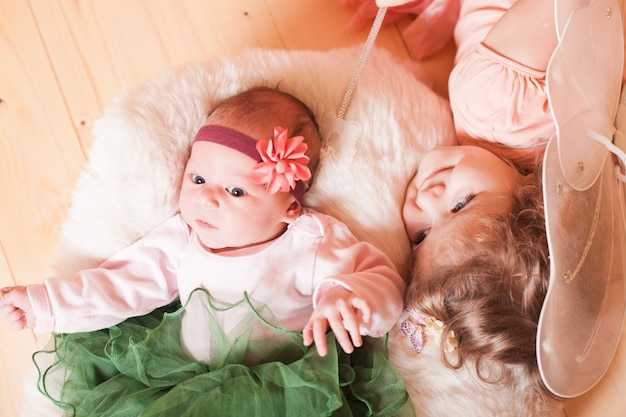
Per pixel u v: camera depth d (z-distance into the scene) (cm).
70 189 131
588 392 115
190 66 115
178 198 109
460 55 126
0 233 128
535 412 105
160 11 139
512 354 97
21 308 100
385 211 113
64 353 104
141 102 110
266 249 104
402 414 100
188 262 106
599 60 87
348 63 120
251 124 99
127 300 105
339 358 102
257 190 98
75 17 138
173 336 101
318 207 114
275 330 99
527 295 94
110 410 95
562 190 81
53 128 133
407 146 115
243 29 140
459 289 96
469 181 104
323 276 103
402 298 104
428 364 106
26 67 135
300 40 140
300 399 92
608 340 99
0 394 122
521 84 106
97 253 109
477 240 96
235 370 95
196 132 110
